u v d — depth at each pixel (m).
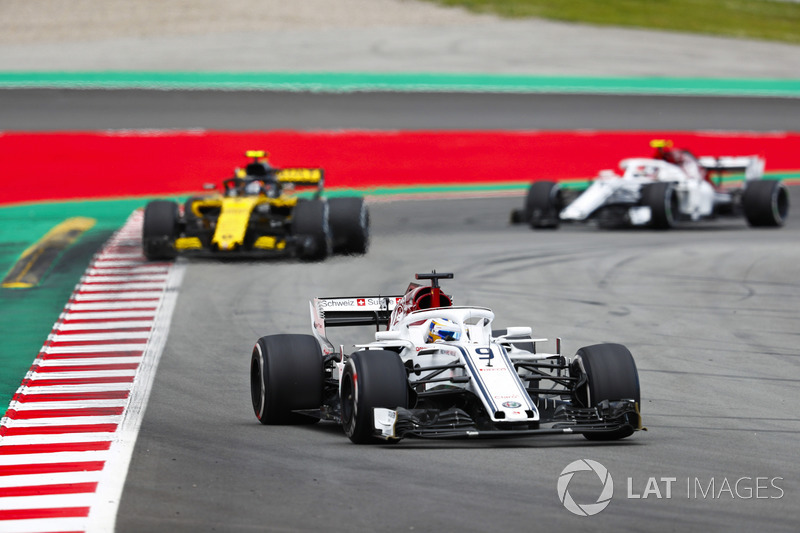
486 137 126.88
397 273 68.94
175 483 28.81
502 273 69.12
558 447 32.12
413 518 25.09
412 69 172.25
